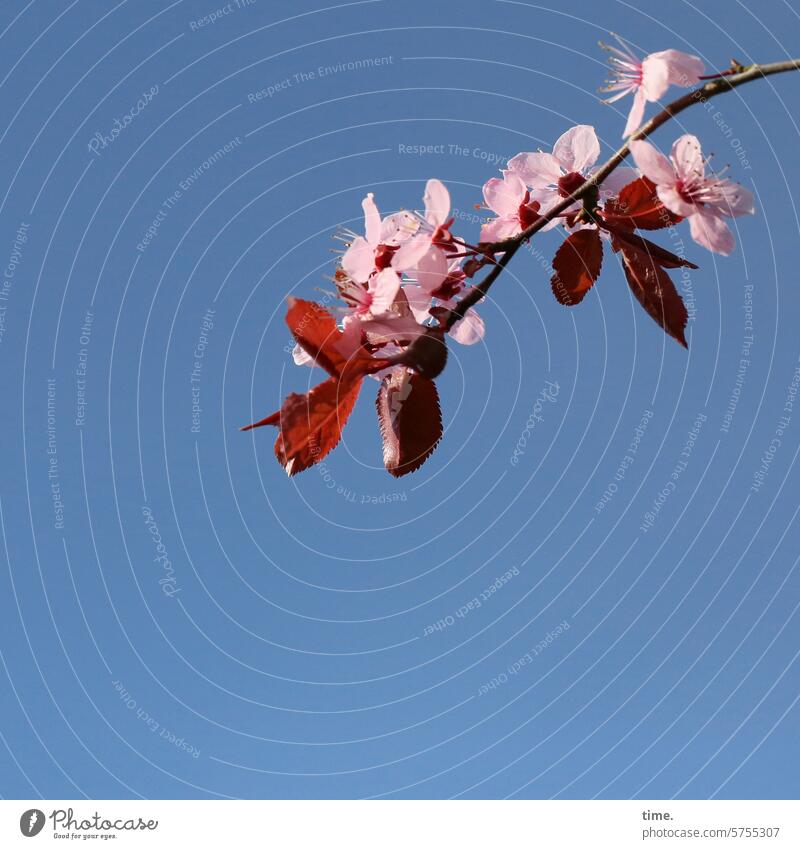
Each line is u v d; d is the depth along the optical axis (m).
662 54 0.66
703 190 0.67
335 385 0.65
